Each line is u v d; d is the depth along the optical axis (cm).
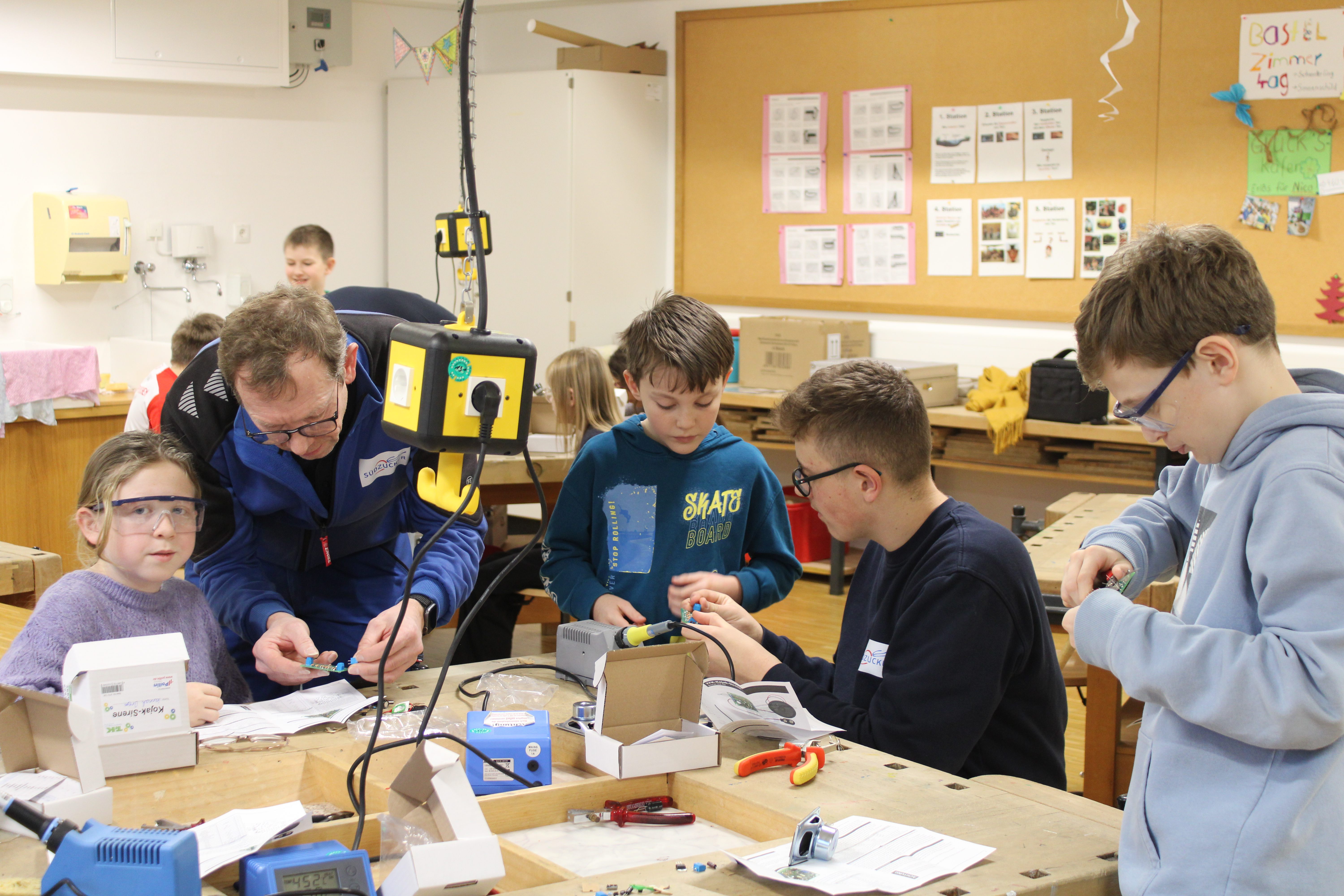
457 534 197
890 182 531
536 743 131
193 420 172
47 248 504
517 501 372
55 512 470
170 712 131
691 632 165
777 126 554
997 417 445
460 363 118
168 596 165
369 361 178
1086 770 239
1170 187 468
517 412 122
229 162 564
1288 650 92
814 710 154
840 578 493
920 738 144
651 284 594
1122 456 433
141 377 520
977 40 500
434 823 109
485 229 124
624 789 132
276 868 100
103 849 90
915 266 530
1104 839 116
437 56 549
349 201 605
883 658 157
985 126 504
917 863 107
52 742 122
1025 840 115
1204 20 450
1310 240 442
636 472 207
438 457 162
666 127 587
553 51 607
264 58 538
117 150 529
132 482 155
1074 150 486
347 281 610
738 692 145
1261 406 101
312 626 194
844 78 535
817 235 552
